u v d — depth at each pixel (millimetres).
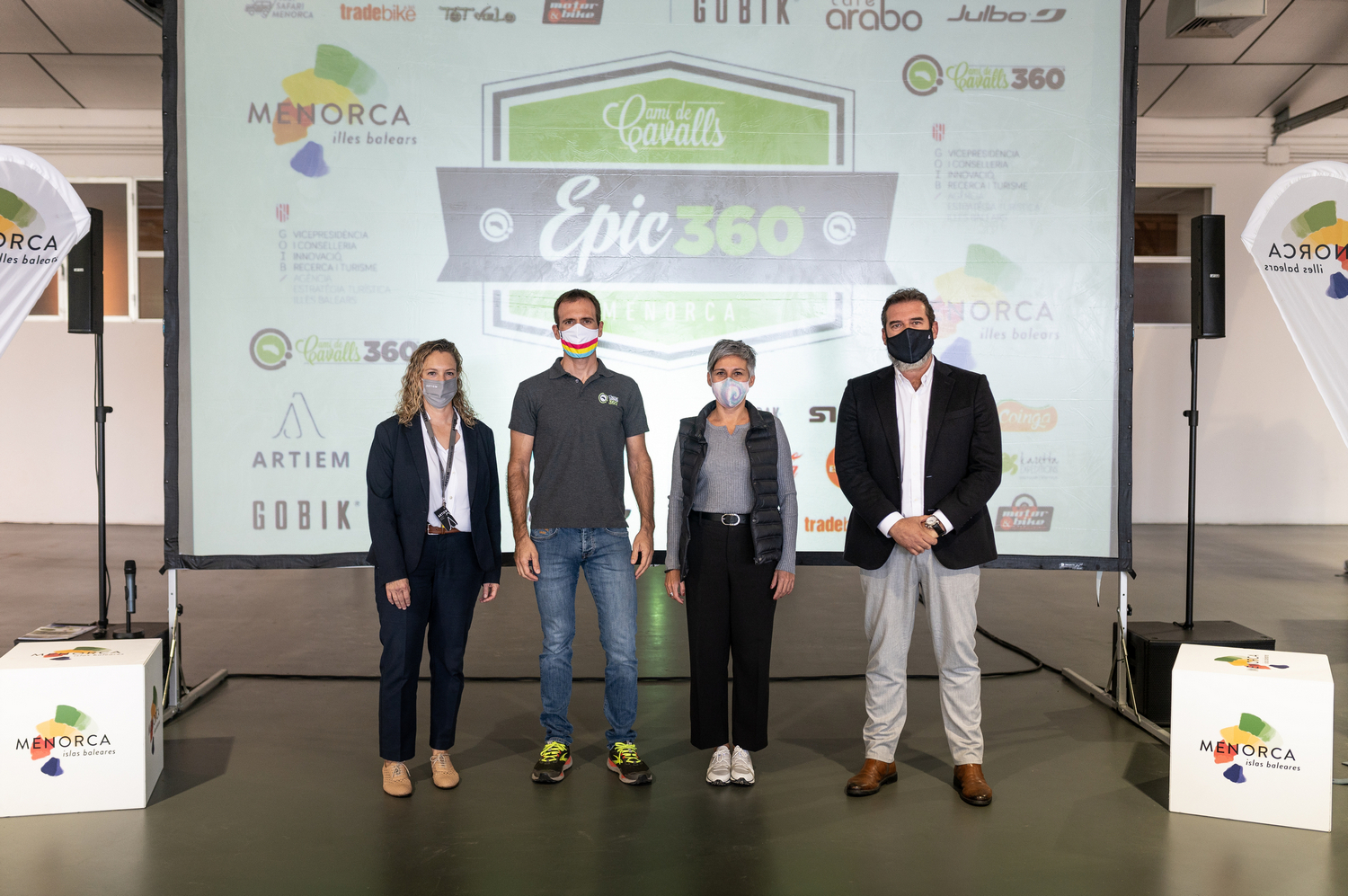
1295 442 8570
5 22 6918
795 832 2381
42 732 2471
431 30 3311
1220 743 2479
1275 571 6398
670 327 3381
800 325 3389
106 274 8312
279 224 3291
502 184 3342
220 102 3262
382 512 2564
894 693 2688
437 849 2279
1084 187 3350
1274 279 3176
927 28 3352
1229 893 2074
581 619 5109
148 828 2396
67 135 8148
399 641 2584
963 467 2602
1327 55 7383
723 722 2697
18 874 2135
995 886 2102
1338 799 2607
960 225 3371
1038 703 3539
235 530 3305
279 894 2055
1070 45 3342
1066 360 3367
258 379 3297
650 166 3363
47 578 5953
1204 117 8375
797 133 3367
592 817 2473
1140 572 6332
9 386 8281
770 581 2672
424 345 2605
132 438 8320
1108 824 2439
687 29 3348
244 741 3082
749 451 2629
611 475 2699
